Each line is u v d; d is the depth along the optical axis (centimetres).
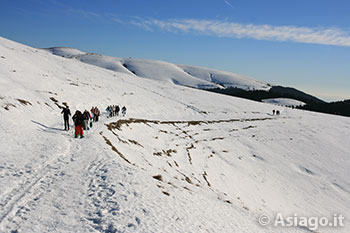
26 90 2858
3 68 3612
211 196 1728
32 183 937
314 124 6462
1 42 7494
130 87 6888
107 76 7888
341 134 5894
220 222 1052
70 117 2842
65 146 1522
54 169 1115
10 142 1413
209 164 3116
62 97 3512
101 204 848
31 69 4562
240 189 2781
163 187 1205
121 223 739
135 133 3041
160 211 900
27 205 775
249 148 4156
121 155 1727
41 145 1467
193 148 3416
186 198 1193
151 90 7512
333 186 3484
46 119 2473
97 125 2575
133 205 875
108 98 4725
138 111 4822
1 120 1792
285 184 3312
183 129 4134
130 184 1055
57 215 748
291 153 4322
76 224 715
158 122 3962
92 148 1562
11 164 1090
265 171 3516
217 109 6606
